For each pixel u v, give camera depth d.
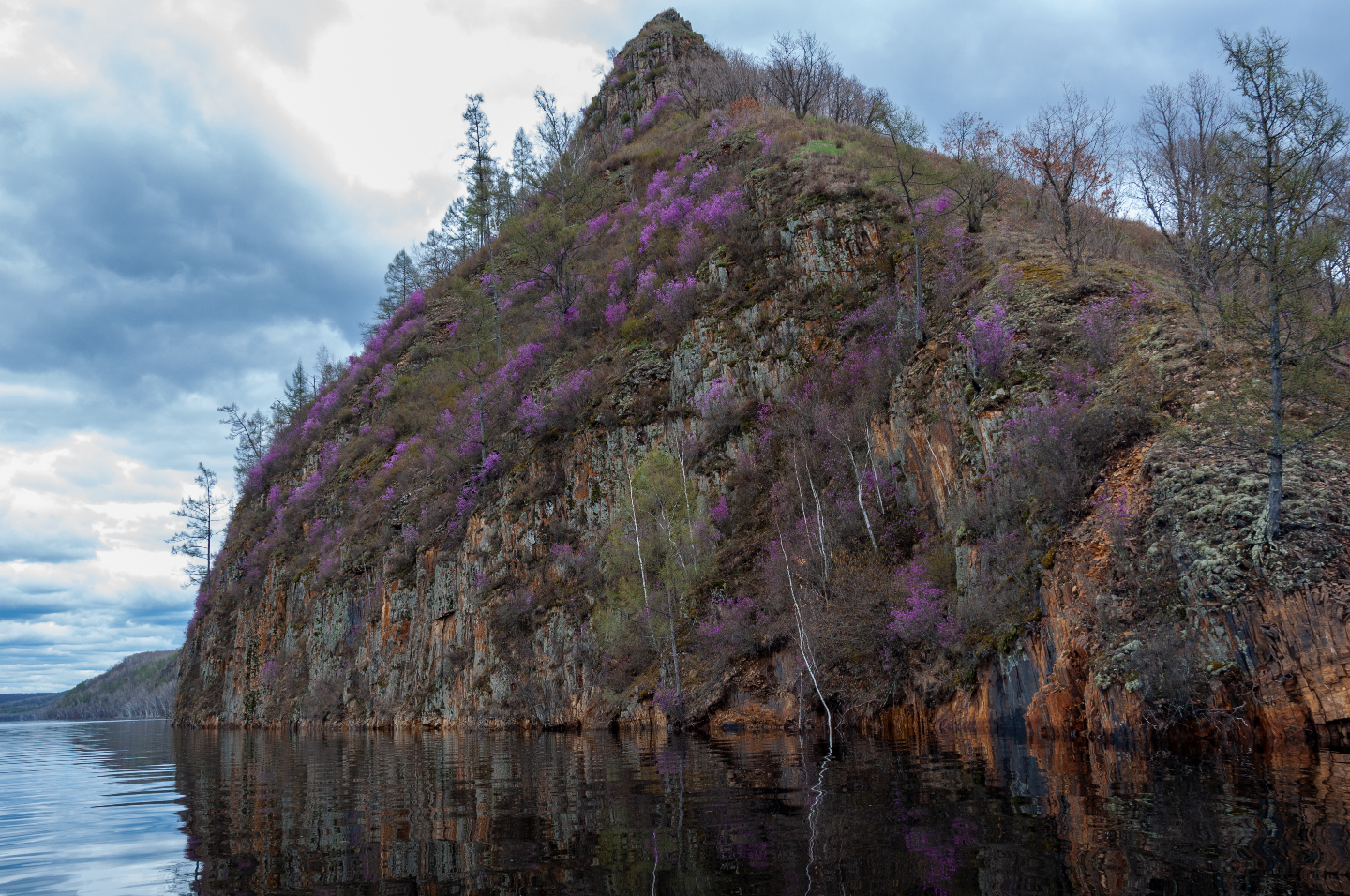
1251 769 9.73
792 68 55.22
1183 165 26.84
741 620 24.02
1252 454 13.92
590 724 26.81
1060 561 15.46
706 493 30.91
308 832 9.07
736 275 36.03
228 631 57.97
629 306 42.22
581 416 36.25
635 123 77.25
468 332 59.84
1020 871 5.84
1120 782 9.41
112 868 7.45
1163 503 14.14
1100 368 18.62
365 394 62.41
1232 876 5.42
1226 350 16.78
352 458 55.22
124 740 36.16
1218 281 18.75
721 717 22.83
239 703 51.88
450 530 38.69
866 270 32.31
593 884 6.14
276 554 54.78
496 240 69.38
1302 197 12.66
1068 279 22.73
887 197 34.28
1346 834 6.35
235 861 7.60
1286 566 11.80
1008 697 15.88
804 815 8.48
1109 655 13.51
